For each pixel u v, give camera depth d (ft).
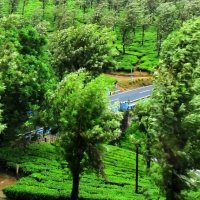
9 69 116.37
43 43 150.00
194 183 78.59
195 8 360.07
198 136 78.74
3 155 136.56
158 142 79.97
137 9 339.57
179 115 78.33
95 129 94.02
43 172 122.83
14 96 131.03
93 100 95.91
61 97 102.42
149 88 253.03
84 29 182.09
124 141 186.29
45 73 140.77
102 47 181.37
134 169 148.56
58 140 102.06
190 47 77.82
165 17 326.03
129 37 329.31
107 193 110.63
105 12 387.75
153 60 302.25
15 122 136.56
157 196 91.50
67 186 112.27
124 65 286.46
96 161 96.73
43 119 124.77
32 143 154.81
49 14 408.26
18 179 122.42
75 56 177.78
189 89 77.25
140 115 114.62
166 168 77.92
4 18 149.18
